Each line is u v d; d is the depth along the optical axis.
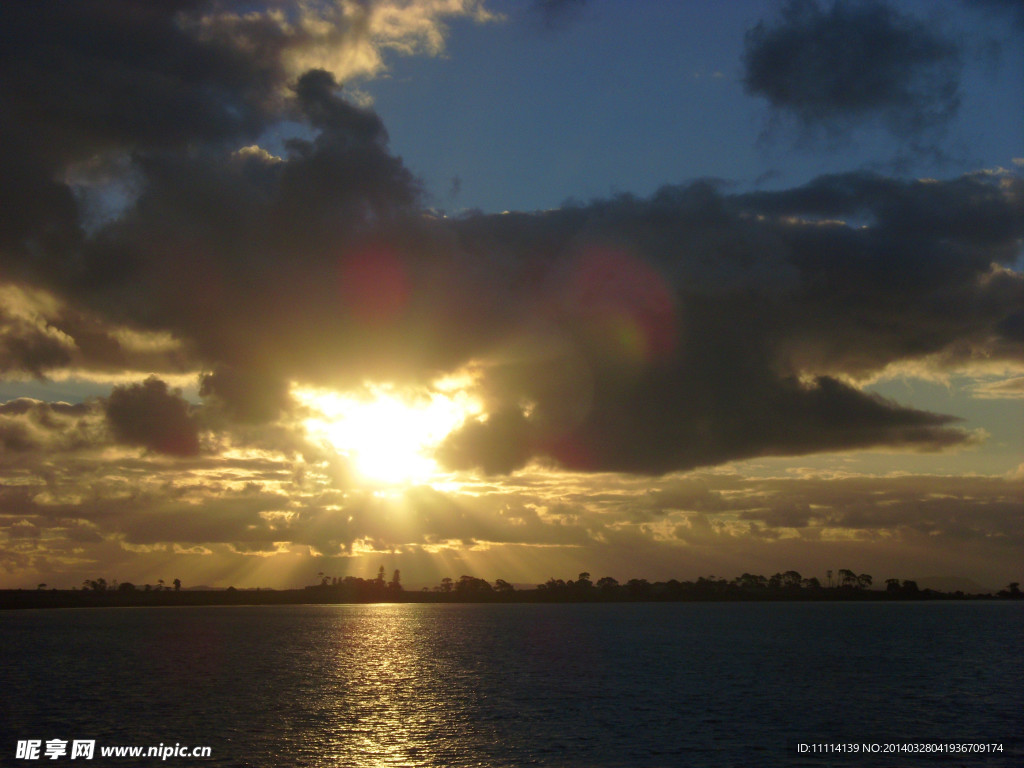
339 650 161.25
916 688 99.44
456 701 87.31
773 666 125.12
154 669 121.81
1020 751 64.31
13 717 77.62
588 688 98.25
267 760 60.44
